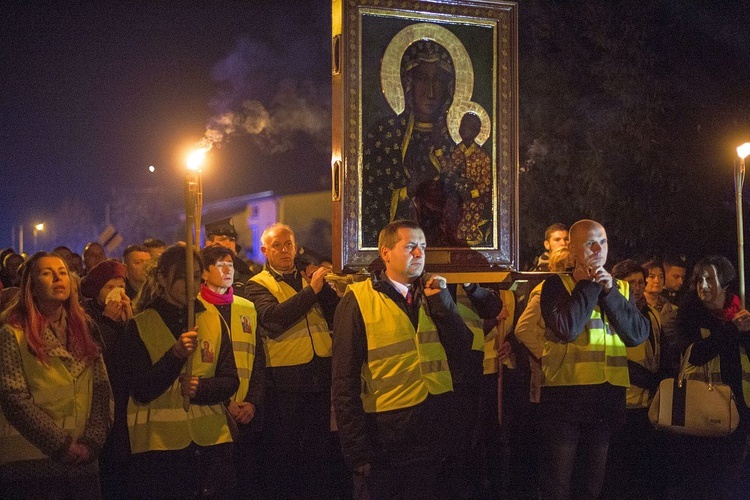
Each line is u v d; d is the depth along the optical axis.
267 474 6.87
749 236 10.09
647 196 10.43
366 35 5.96
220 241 8.00
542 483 6.08
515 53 6.39
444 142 6.19
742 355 6.63
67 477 4.83
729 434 6.52
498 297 6.35
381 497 5.23
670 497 7.20
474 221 6.27
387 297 5.35
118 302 5.99
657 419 6.67
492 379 7.28
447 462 6.90
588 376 5.84
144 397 4.98
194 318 5.16
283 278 6.80
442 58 6.18
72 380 4.87
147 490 4.97
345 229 5.90
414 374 5.28
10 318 4.83
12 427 4.75
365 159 5.96
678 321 6.73
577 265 6.01
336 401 5.16
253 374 6.16
